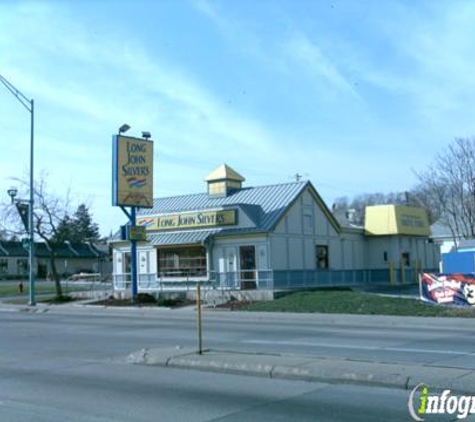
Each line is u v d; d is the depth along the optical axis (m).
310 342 16.53
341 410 8.54
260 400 9.30
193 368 12.18
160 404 9.20
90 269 96.44
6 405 9.34
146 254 41.09
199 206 41.62
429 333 19.08
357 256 44.50
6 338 19.08
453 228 47.25
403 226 44.31
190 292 35.34
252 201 39.38
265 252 36.09
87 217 77.56
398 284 43.97
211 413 8.58
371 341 16.62
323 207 40.91
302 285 37.59
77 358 14.33
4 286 62.38
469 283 25.77
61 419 8.40
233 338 17.95
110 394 10.02
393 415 8.22
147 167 35.38
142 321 25.67
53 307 35.03
